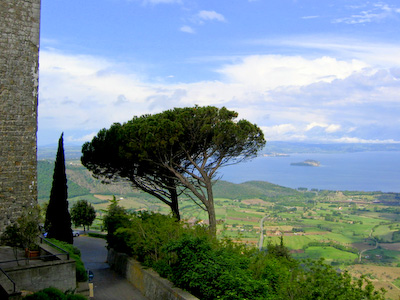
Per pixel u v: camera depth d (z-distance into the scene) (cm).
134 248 1992
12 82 1612
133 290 1919
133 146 2134
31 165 1653
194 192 2202
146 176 2395
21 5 1641
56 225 2277
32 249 1557
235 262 1532
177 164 2292
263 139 2303
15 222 1603
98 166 2362
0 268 1286
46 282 1403
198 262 1511
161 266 1816
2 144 1584
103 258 2862
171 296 1556
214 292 1387
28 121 1650
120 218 2431
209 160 2312
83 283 1645
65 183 2338
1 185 1577
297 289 1155
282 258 1716
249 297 1291
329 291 1078
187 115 2205
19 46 1633
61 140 2347
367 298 1066
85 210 4494
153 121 2184
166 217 2078
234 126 2148
